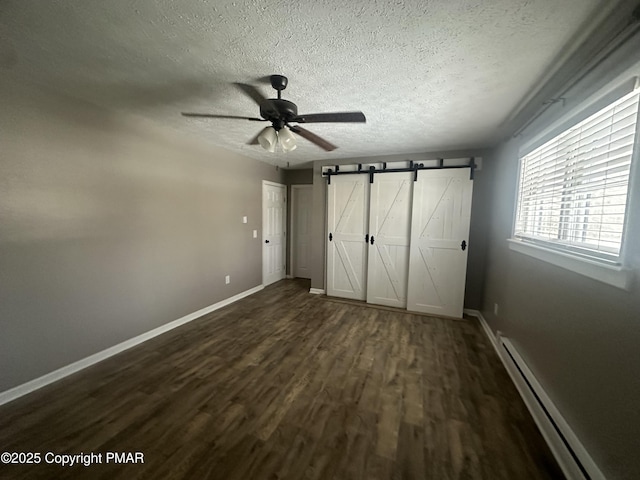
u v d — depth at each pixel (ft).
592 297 4.34
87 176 7.55
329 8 3.84
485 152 11.60
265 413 6.00
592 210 4.80
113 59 5.33
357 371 7.70
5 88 6.00
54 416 5.84
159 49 4.97
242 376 7.38
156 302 9.77
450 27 4.20
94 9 3.95
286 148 6.77
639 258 3.46
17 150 6.23
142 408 6.12
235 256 13.83
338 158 14.21
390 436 5.41
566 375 4.99
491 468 4.75
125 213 8.57
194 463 4.77
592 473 4.01
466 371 7.78
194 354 8.52
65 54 5.18
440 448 5.15
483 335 10.22
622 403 3.63
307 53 4.98
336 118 5.93
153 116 8.48
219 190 12.49
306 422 5.76
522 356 7.10
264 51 4.95
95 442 5.19
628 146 3.96
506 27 4.17
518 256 7.71
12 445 5.11
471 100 6.83
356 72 5.61
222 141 11.43
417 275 12.62
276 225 17.53
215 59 5.25
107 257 8.14
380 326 10.93
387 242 13.25
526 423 5.79
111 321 8.34
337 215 14.33
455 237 11.98
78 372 7.46
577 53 4.74
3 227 6.12
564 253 5.16
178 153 10.29
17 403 6.21
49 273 6.88
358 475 4.59
